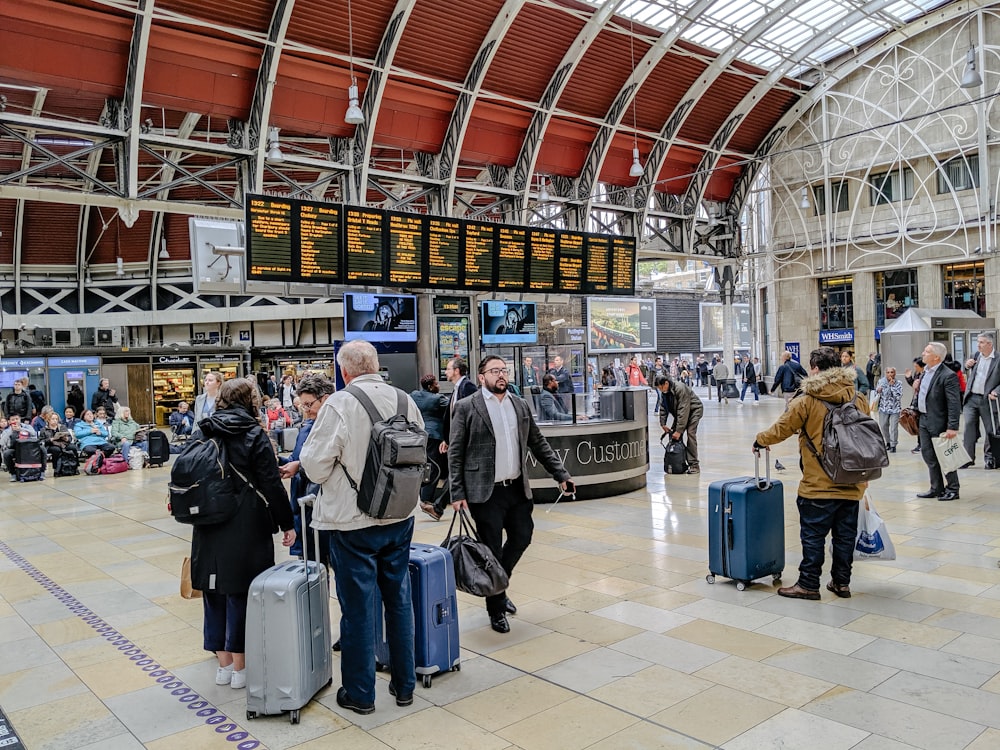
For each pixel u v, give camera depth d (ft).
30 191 46.57
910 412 29.48
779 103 88.53
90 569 23.06
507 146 70.28
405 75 57.52
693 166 87.04
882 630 15.21
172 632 16.90
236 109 54.95
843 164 88.58
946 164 81.66
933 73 80.33
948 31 78.95
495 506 15.92
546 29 61.87
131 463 49.98
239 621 13.29
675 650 14.51
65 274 96.58
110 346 88.22
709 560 18.90
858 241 88.69
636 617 16.57
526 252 56.03
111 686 13.87
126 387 88.89
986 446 36.09
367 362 12.85
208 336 103.60
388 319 55.21
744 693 12.48
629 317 132.36
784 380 58.23
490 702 12.51
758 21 69.10
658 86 74.43
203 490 12.61
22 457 45.55
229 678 13.79
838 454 16.28
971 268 81.51
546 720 11.78
